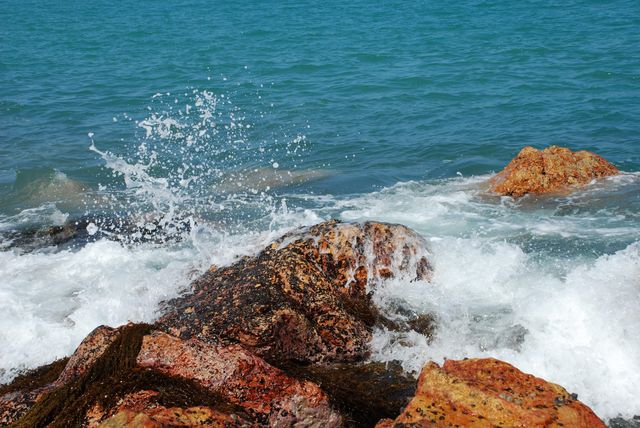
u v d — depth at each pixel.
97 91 24.75
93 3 58.12
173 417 5.77
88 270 10.46
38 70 29.09
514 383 6.11
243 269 8.78
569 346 7.93
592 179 12.94
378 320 8.49
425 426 5.54
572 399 5.87
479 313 8.56
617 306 8.20
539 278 9.10
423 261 9.27
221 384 6.56
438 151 16.53
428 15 41.28
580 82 22.66
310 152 16.89
